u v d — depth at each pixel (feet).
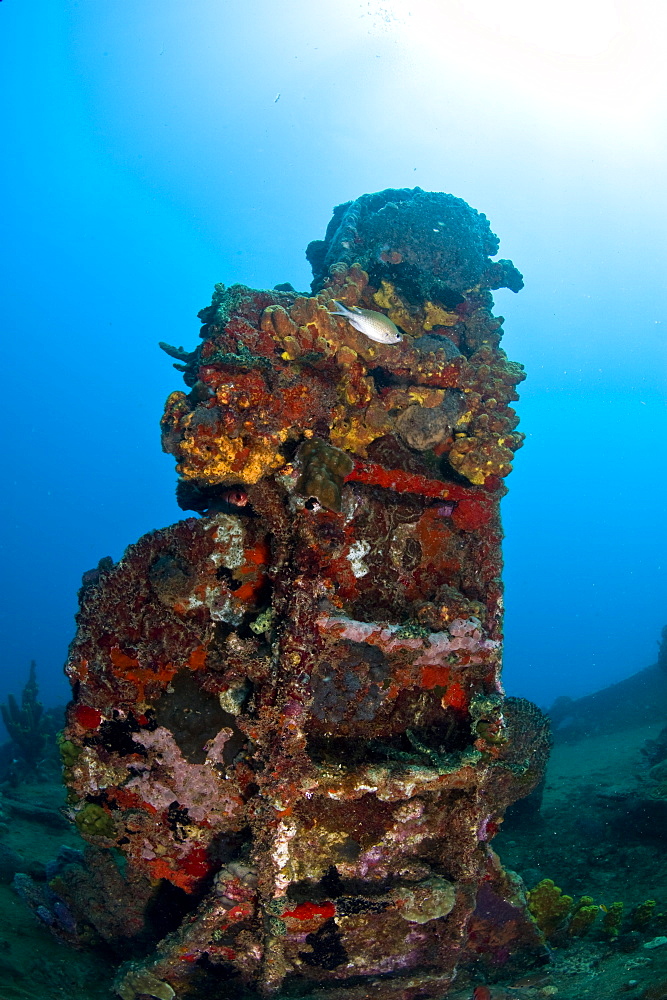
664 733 41.16
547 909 16.75
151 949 15.03
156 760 14.03
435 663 14.49
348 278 16.66
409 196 20.48
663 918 15.89
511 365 18.15
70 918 14.99
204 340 17.56
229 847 14.25
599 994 12.44
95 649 13.93
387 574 15.83
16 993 11.51
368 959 13.57
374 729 14.82
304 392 14.49
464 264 18.45
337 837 13.47
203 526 14.53
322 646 13.76
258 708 13.19
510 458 16.33
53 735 41.27
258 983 13.39
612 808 28.12
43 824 26.81
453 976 13.91
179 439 14.46
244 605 14.65
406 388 15.97
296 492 13.74
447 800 14.06
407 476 15.83
